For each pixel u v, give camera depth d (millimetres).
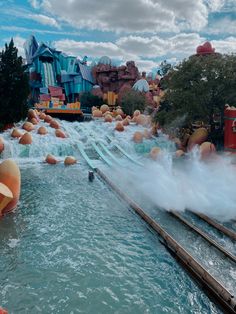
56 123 32000
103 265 10383
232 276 9781
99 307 8414
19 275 9609
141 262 10656
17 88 29391
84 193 17875
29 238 12047
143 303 8633
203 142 30000
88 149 29234
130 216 14664
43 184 19281
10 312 8070
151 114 37750
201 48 35125
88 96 56406
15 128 28797
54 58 60500
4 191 13789
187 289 9281
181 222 14008
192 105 29266
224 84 28781
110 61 63094
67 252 11117
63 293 8891
